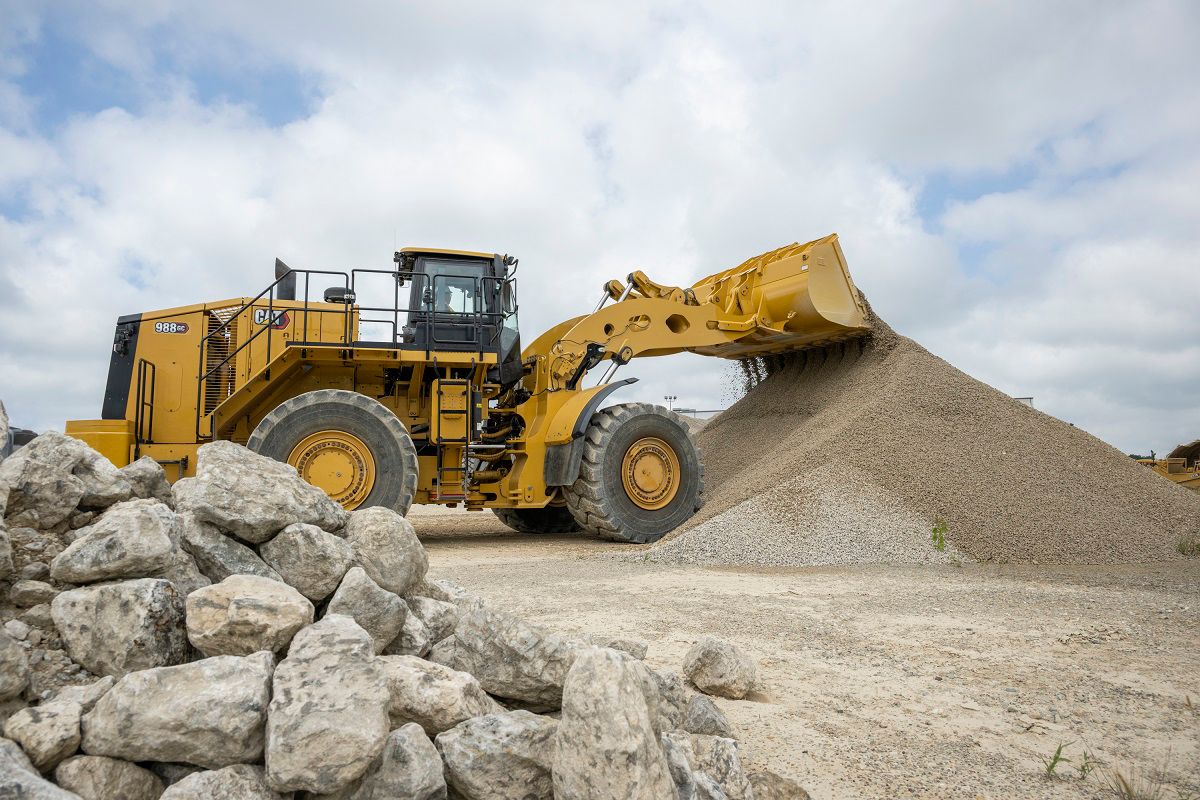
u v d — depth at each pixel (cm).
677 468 1131
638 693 233
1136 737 348
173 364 1014
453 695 264
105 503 328
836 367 1367
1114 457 1173
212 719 226
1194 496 1146
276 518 321
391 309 1041
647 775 220
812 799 287
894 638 521
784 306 1263
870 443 1077
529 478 1107
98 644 260
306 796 229
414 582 357
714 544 932
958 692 408
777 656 475
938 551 930
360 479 974
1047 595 687
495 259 1097
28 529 301
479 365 1062
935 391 1178
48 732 221
